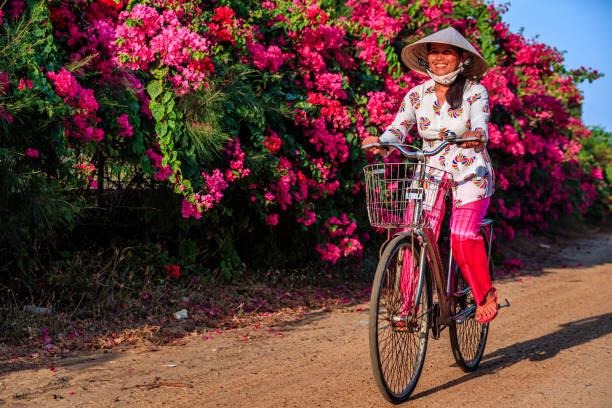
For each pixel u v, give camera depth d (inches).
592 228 700.0
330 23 269.6
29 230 191.3
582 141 778.8
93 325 182.9
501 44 406.9
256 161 222.2
